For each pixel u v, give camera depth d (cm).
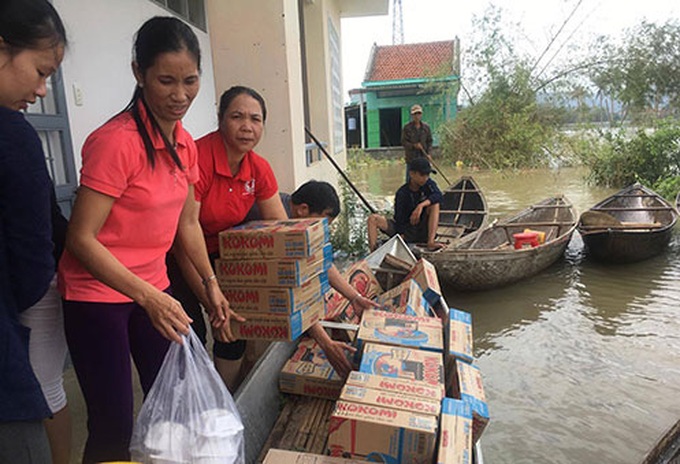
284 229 191
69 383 285
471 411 177
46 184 122
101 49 391
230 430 140
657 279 538
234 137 211
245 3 392
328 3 856
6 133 112
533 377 354
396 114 1977
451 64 1677
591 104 1487
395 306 266
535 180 1308
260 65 401
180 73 149
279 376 237
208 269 190
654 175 1116
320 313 217
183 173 168
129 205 150
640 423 302
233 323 201
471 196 721
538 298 491
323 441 209
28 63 120
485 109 1506
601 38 1430
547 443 286
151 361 174
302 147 448
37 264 124
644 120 1385
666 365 366
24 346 122
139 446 136
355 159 1711
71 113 353
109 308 155
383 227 529
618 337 410
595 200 1008
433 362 202
